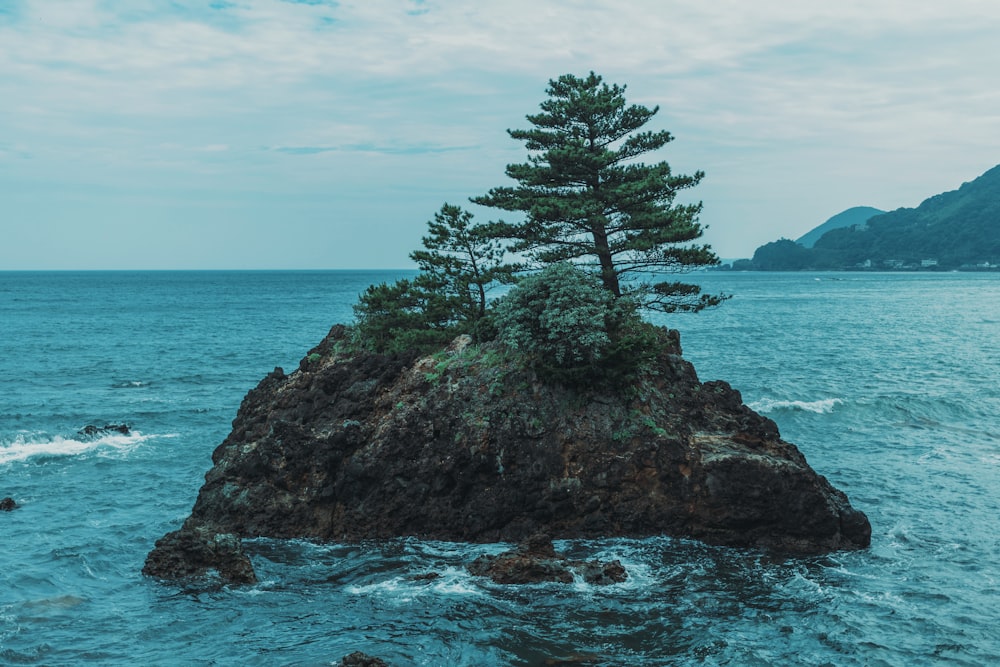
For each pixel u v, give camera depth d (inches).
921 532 1279.5
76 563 1168.8
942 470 1647.4
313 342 4365.2
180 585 1080.8
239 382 2987.2
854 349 3828.7
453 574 1100.5
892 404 2337.6
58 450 1905.8
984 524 1316.4
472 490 1262.3
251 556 1188.5
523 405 1278.3
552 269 1363.2
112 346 4138.8
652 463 1235.2
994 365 3193.9
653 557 1164.5
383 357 1444.4
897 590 1055.0
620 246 1568.7
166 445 1962.4
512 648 898.1
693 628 945.5
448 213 1644.9
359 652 836.0
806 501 1196.5
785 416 2225.6
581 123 1640.0
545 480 1247.5
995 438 1943.9
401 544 1232.2
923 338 4313.5
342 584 1084.5
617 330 1353.3
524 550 1123.9
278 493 1291.8
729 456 1213.7
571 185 1632.6
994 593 1045.8
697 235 1521.9
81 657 883.4
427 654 885.2
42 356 3715.6
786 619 970.1
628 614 981.2
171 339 4503.0
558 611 989.2
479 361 1344.7
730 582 1078.4
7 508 1448.1
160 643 917.2
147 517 1405.0
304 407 1397.6
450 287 1662.2
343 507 1279.5
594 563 1099.9
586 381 1282.0
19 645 906.7
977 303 7539.4
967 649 896.9
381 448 1273.4
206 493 1326.3
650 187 1513.3
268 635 935.0
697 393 1369.3
